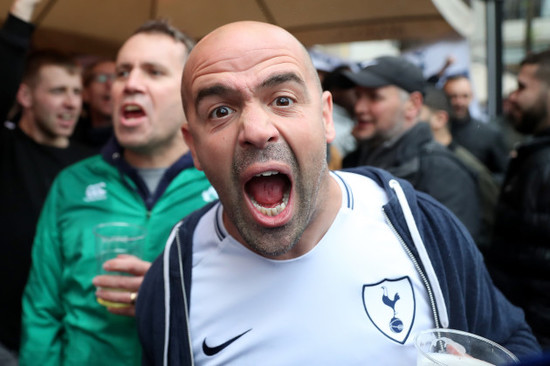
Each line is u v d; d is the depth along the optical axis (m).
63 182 1.46
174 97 1.33
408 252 0.86
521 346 0.93
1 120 1.76
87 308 1.30
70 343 1.31
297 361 0.80
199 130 0.81
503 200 1.77
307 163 0.79
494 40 3.54
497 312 0.94
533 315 1.57
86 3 2.42
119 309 1.16
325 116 0.91
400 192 0.90
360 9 2.35
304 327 0.81
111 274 1.20
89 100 2.75
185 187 1.34
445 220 0.92
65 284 1.36
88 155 2.20
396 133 1.95
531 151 1.69
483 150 3.15
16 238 1.80
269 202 0.85
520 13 6.54
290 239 0.79
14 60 1.68
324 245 0.83
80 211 1.39
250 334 0.83
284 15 2.40
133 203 1.35
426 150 1.76
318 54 3.43
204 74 0.77
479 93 4.05
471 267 0.90
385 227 0.87
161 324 0.91
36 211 1.86
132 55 1.32
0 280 1.78
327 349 0.80
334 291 0.82
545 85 1.79
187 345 0.87
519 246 1.63
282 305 0.82
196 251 0.92
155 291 0.94
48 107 2.04
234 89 0.75
